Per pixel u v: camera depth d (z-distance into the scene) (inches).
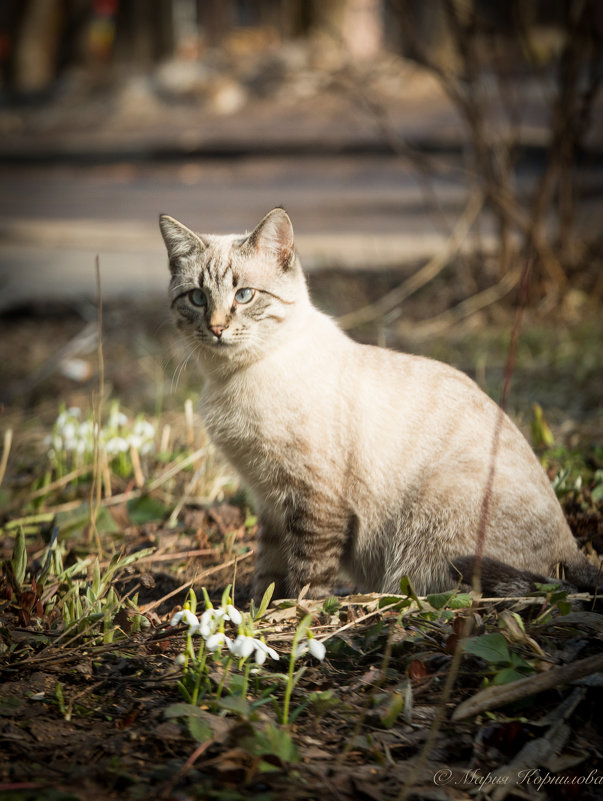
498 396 288.0
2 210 735.1
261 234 173.8
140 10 1264.8
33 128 1036.5
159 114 1023.0
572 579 166.6
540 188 367.2
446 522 164.2
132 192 789.2
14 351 392.2
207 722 116.6
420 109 895.7
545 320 368.5
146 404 306.0
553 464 225.9
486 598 147.1
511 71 412.5
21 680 134.0
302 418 167.3
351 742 114.8
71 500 228.8
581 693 123.9
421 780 112.7
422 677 131.4
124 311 436.5
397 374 175.8
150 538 205.0
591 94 355.9
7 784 106.7
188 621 131.6
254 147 862.5
